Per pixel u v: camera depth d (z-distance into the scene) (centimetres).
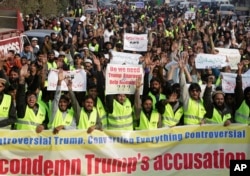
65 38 2084
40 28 2666
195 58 1248
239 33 2364
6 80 973
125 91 913
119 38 2127
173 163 884
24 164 854
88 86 949
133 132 874
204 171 887
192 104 919
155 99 950
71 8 5556
